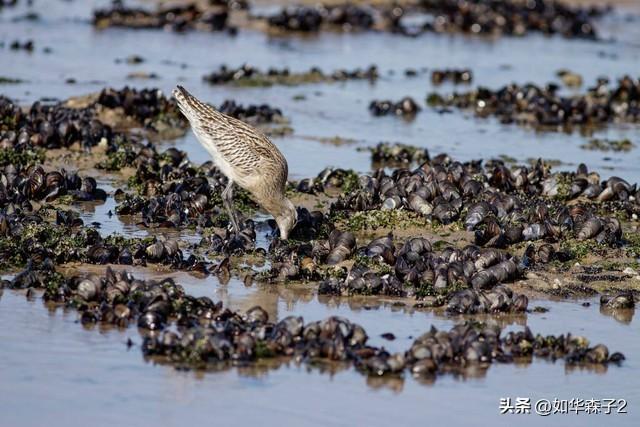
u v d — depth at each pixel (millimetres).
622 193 19875
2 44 33125
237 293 14227
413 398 11461
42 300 13531
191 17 38969
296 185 19828
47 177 18266
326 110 27531
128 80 29172
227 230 16922
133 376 11562
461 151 23969
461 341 12516
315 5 43594
